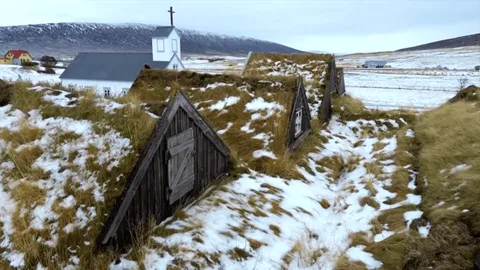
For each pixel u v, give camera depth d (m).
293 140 12.47
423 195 8.90
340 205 9.35
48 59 74.25
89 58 39.72
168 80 12.42
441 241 6.67
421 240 6.93
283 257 6.62
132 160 5.85
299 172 11.07
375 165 11.65
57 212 5.11
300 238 7.29
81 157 5.69
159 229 6.23
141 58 40.03
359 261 6.73
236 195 8.37
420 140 13.06
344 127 18.09
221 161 9.02
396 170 10.79
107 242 5.19
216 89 12.20
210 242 6.34
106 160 5.76
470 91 17.47
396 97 32.75
